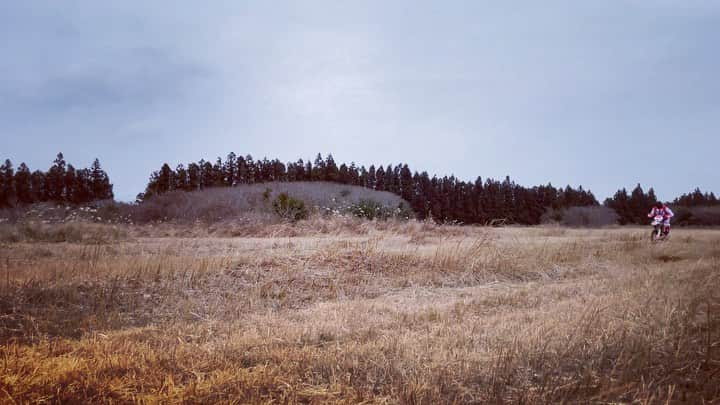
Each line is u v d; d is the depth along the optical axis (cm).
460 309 592
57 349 405
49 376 332
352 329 486
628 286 725
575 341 426
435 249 1087
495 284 854
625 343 420
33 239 1312
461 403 310
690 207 5238
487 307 615
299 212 2111
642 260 1188
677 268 948
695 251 1341
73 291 632
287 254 979
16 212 1955
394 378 347
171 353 392
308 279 801
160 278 739
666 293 636
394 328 495
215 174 5025
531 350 404
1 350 400
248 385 324
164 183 4647
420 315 555
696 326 480
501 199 6081
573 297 668
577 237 1819
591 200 7200
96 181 4831
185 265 806
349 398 310
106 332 488
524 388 334
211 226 1809
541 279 920
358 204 2680
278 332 471
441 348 405
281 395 314
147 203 2736
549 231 2216
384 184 6041
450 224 2341
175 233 1634
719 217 4778
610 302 581
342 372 356
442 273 907
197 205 2556
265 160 5512
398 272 895
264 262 884
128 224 2056
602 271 1003
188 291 696
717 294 635
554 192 6519
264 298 695
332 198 2972
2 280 644
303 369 360
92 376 336
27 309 566
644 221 6462
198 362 370
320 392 319
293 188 3581
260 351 404
